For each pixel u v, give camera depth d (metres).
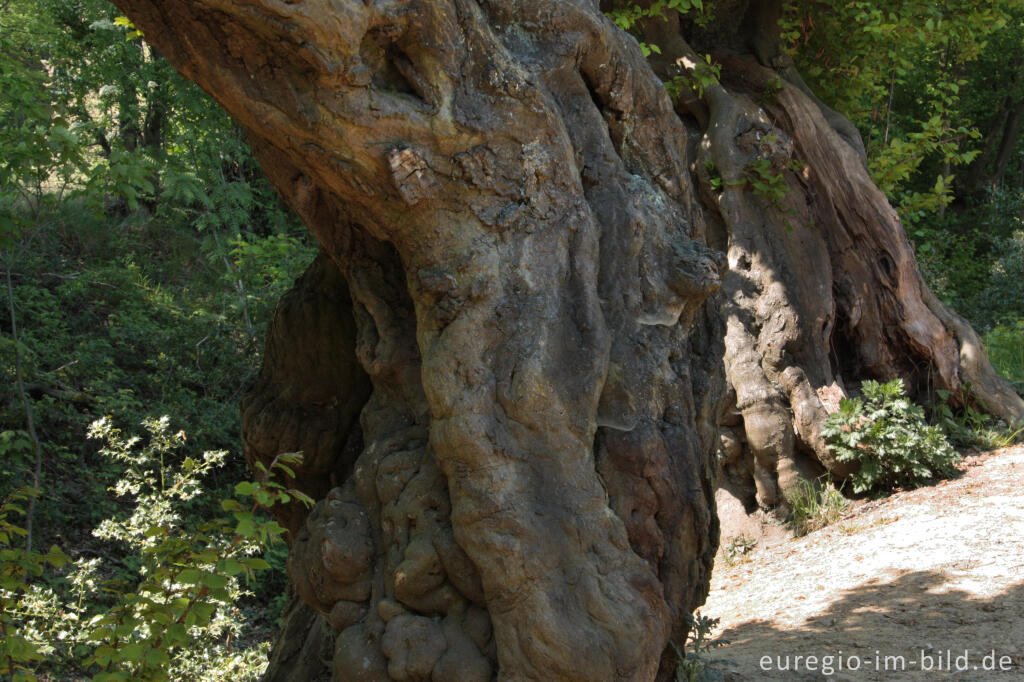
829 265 9.88
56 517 9.50
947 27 11.10
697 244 4.45
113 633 3.59
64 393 11.28
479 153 3.97
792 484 9.20
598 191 4.36
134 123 14.95
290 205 4.75
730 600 7.82
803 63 11.90
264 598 9.97
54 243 14.16
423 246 4.07
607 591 3.72
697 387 4.79
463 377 3.88
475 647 3.74
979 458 9.35
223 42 3.60
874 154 12.60
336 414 5.52
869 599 6.68
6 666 3.78
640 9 9.55
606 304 4.21
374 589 4.03
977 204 25.52
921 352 9.99
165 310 14.16
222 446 11.93
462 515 3.73
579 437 3.86
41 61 15.54
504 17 4.27
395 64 3.90
